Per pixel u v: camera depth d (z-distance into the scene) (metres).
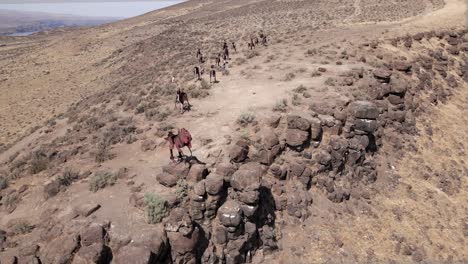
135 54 82.81
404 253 19.06
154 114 28.02
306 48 43.12
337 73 31.91
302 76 32.25
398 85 28.12
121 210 16.58
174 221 15.23
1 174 24.52
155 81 42.94
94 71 84.81
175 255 14.91
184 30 97.06
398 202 22.27
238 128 22.72
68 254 14.16
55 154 24.86
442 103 33.72
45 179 21.44
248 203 16.23
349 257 18.08
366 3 93.00
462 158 27.70
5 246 15.64
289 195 19.64
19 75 91.12
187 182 17.38
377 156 25.14
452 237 20.81
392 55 37.78
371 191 22.53
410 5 81.50
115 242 14.58
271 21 88.88
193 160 19.16
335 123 22.36
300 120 20.91
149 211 15.71
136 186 18.34
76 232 15.02
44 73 89.94
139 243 14.15
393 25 55.69
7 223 17.47
